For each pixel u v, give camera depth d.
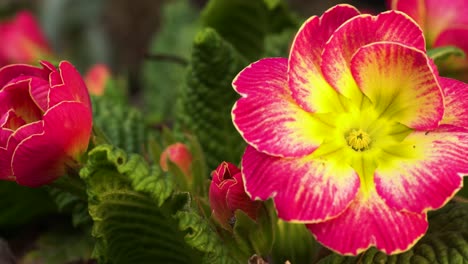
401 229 0.23
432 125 0.24
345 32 0.24
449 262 0.25
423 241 0.25
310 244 0.26
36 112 0.25
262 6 0.33
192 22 0.45
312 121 0.24
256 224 0.25
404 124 0.24
